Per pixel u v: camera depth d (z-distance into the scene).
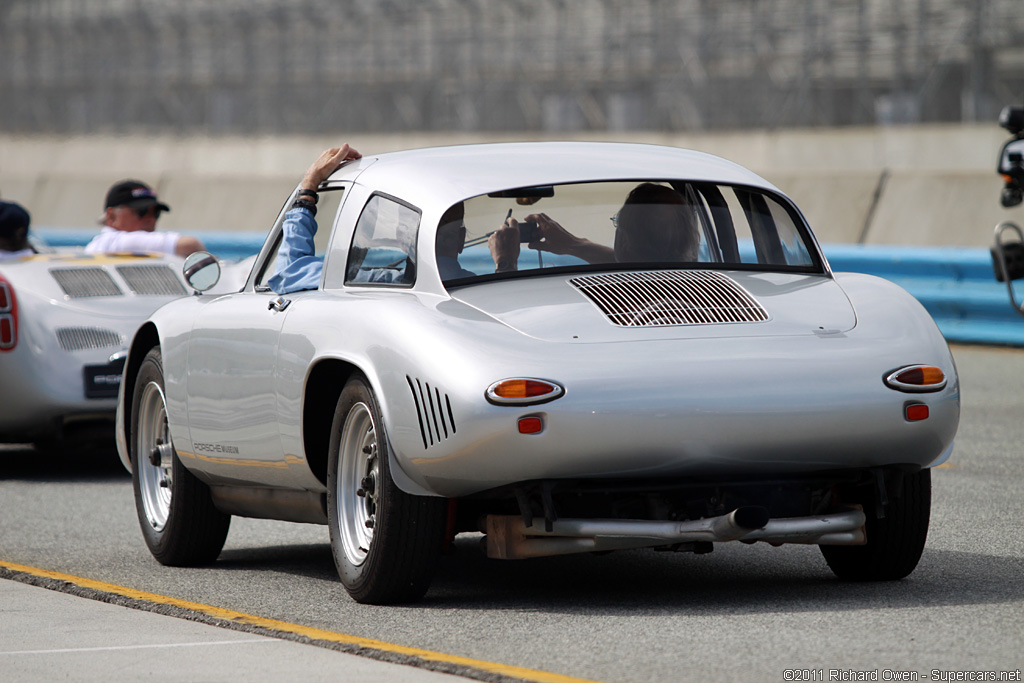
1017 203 30.84
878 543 19.33
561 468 16.88
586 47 129.88
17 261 35.53
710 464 17.16
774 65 120.00
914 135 92.00
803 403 17.12
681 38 122.56
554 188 19.81
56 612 18.88
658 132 119.62
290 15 136.75
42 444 39.16
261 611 18.88
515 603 18.86
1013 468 30.84
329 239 21.02
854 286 19.31
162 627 17.83
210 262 23.28
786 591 19.23
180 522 22.75
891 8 115.19
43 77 146.62
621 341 17.33
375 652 15.95
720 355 17.23
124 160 134.12
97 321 34.12
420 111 137.38
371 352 18.14
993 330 52.75
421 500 18.05
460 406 16.80
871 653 15.23
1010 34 111.06
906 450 17.88
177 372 22.88
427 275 18.84
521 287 18.64
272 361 20.25
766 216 20.34
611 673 14.70
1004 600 18.12
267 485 21.39
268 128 139.38
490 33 133.62
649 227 19.70
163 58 142.62
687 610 18.00
